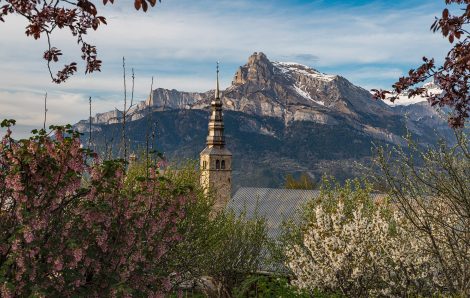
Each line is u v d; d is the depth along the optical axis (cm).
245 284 2359
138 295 1051
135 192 1091
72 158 920
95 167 1003
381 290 1684
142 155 1484
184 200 1170
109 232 1047
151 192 1123
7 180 859
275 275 2539
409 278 1598
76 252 897
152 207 1141
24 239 870
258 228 3017
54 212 958
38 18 585
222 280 2792
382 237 1630
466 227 832
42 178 911
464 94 580
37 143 900
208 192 2166
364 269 1669
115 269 1027
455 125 626
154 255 1135
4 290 824
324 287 1795
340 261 1664
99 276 1014
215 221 2350
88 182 1056
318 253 1756
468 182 788
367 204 1983
